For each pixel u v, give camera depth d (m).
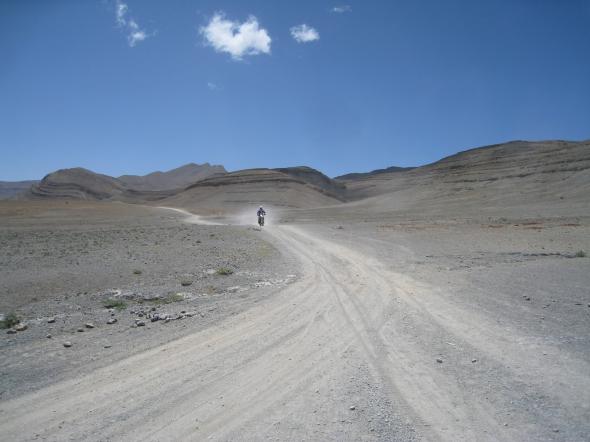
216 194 161.88
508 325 8.91
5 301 12.40
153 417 5.76
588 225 33.41
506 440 5.05
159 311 10.95
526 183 82.25
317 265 17.66
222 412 5.83
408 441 5.05
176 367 7.38
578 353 7.34
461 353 7.54
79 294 13.04
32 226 41.34
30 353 8.23
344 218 61.19
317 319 9.87
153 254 21.00
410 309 10.42
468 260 17.84
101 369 7.40
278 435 5.24
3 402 6.30
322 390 6.33
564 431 5.18
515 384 6.34
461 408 5.75
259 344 8.37
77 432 5.45
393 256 19.86
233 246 24.53
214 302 11.75
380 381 6.56
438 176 108.94
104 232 33.88
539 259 17.61
